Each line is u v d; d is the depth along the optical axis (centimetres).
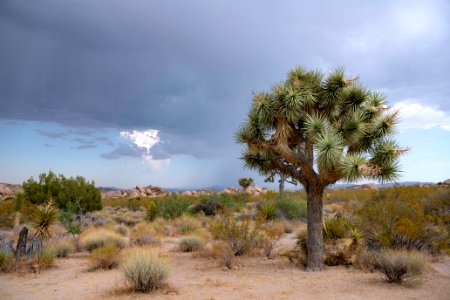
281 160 1099
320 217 1032
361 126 1000
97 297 730
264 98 1052
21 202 2308
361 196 2902
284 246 1404
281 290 775
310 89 1034
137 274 768
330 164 938
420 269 834
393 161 957
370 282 841
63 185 2667
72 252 1382
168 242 1650
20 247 1177
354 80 1067
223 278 911
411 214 1149
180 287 807
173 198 2841
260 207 2403
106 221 2361
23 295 760
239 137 1098
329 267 1037
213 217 2541
